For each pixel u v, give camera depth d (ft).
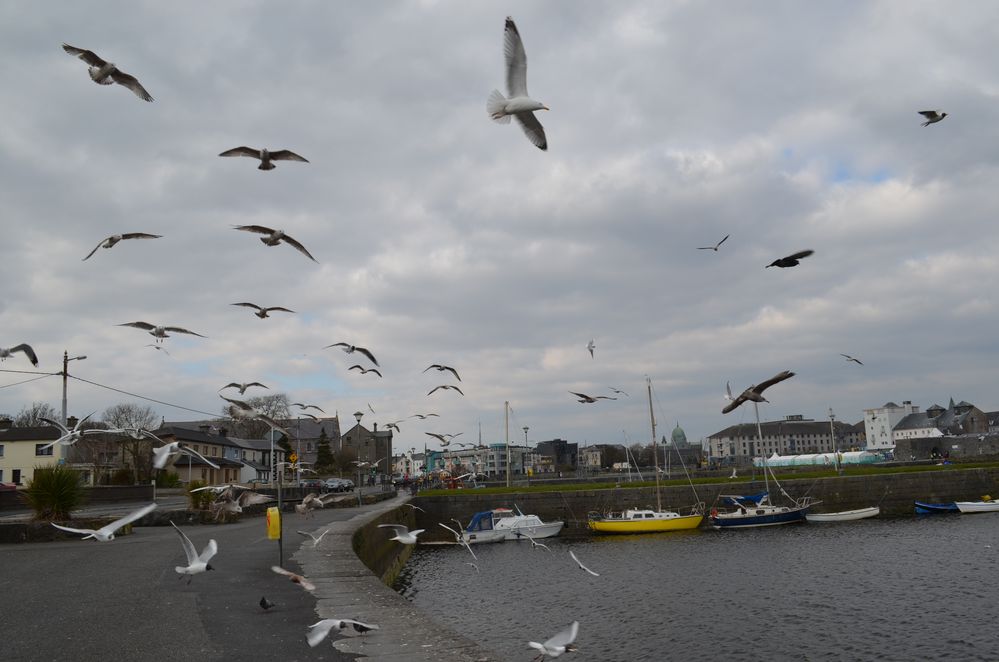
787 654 72.23
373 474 320.50
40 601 43.70
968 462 322.34
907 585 101.76
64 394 141.69
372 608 41.32
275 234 53.16
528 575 121.49
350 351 76.43
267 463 362.12
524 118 32.50
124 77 44.80
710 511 204.54
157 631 35.58
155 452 36.83
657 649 74.79
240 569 57.31
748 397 43.16
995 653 70.90
